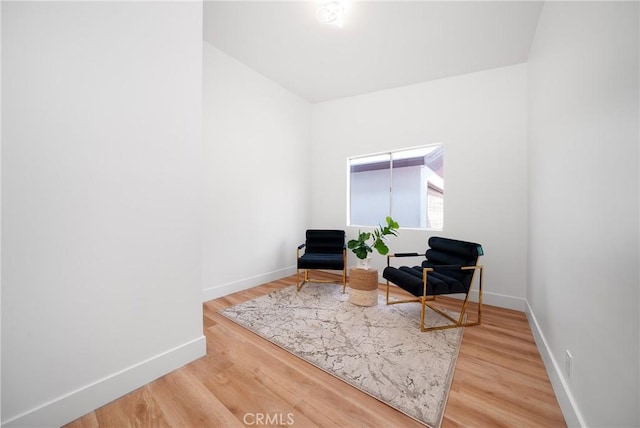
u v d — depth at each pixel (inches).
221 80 123.6
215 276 124.4
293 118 166.9
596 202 45.3
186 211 70.9
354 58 123.3
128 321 60.1
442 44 109.4
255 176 143.2
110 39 56.2
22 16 45.7
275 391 61.2
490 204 123.2
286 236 164.2
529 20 93.1
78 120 52.1
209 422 52.1
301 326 95.3
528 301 107.3
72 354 52.3
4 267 44.9
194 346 72.9
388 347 81.2
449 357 75.8
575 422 48.5
